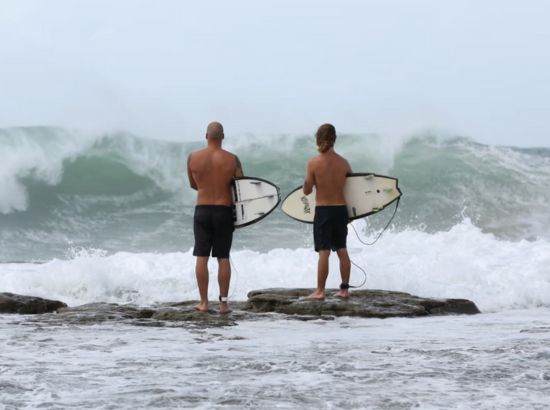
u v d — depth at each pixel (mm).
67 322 30188
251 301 37125
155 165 89562
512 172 87438
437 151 90375
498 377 17094
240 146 94188
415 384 16203
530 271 46688
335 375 17344
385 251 52812
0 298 36500
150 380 16625
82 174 88562
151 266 49062
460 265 46094
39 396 14766
